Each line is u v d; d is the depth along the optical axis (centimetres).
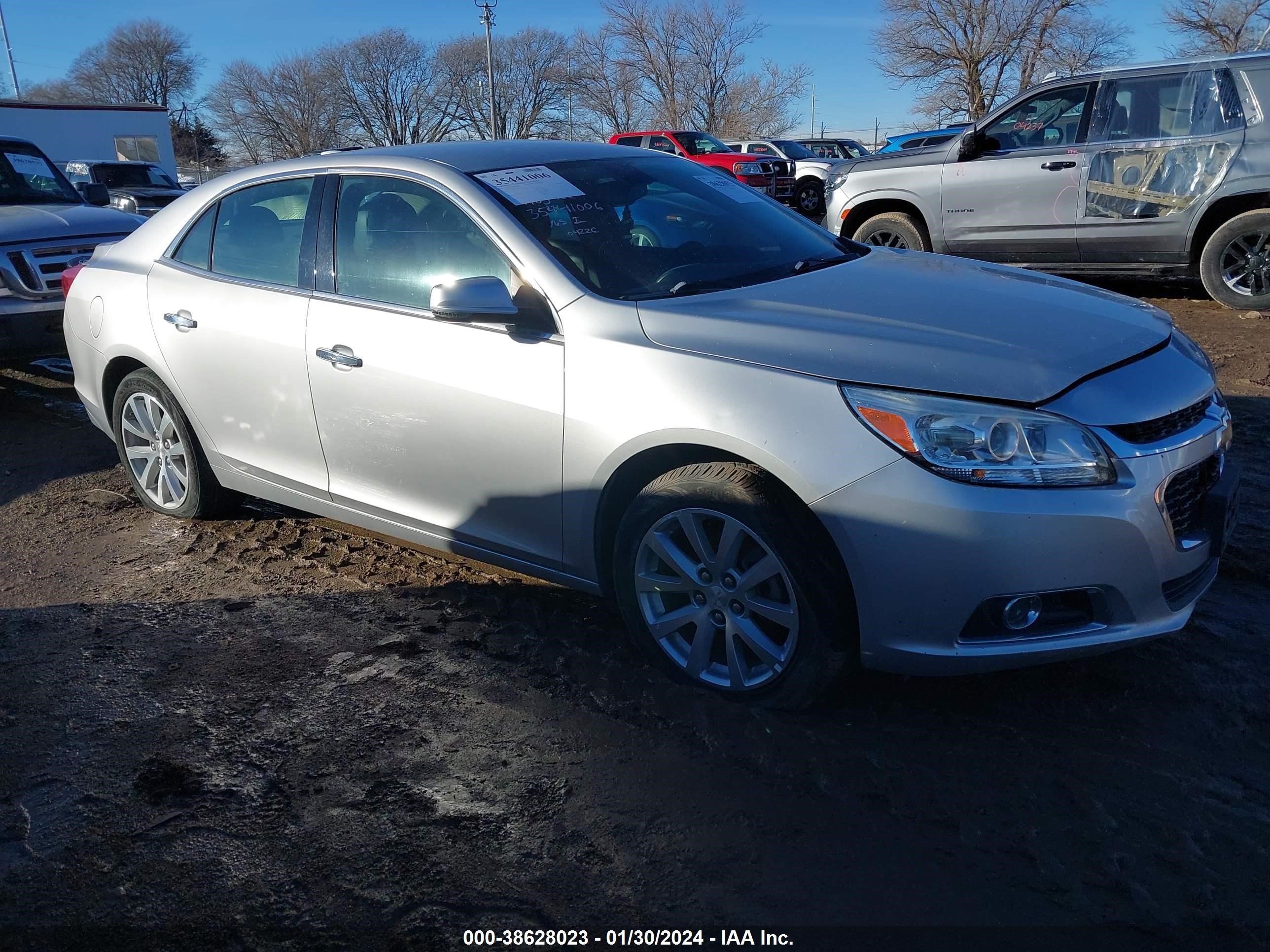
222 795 262
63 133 2728
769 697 282
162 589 389
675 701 292
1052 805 244
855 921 213
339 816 252
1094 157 797
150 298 425
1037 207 830
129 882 233
